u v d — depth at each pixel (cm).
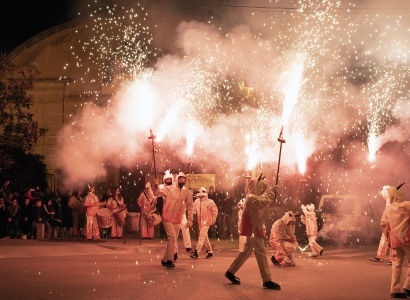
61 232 2261
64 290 1041
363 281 1254
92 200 2194
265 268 1120
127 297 973
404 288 1055
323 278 1291
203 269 1386
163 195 1427
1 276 1209
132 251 1881
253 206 1134
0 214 2209
